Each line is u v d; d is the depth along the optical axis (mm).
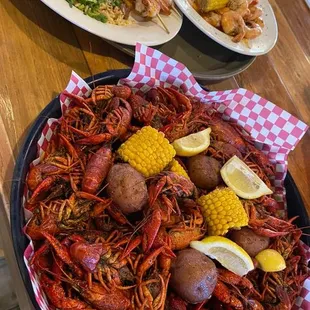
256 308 328
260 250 347
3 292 440
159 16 409
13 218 273
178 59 434
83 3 373
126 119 339
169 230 317
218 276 318
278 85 490
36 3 382
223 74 437
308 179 447
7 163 309
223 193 338
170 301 303
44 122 308
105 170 313
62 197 308
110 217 313
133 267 297
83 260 274
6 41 354
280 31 536
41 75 355
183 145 348
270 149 406
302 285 363
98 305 279
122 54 403
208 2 451
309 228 378
